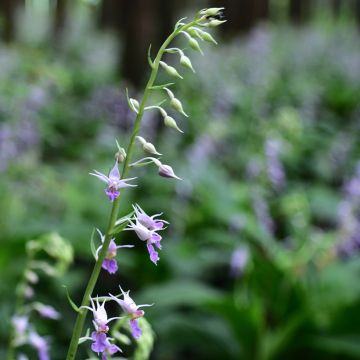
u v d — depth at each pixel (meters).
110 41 5.30
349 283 1.13
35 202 1.42
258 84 3.21
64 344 1.15
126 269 1.37
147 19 2.99
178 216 1.51
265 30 5.14
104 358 0.49
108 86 2.88
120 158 0.49
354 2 9.13
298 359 1.11
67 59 4.48
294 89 3.41
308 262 1.17
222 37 5.95
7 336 1.03
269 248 1.26
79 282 1.30
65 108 2.52
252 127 2.25
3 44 4.12
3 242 1.19
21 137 1.43
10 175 1.39
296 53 4.82
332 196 1.80
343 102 3.32
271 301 1.14
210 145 1.74
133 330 0.49
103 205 1.45
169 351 1.19
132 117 2.10
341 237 1.28
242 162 2.01
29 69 1.74
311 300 1.10
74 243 1.22
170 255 1.37
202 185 1.59
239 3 6.38
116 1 6.18
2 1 5.29
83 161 1.90
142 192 1.60
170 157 1.79
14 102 1.47
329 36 6.03
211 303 1.05
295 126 1.83
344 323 1.07
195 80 2.97
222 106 2.43
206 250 1.46
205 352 1.13
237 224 1.36
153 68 0.49
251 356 1.12
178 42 3.28
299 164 2.26
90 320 1.23
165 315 1.17
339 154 2.27
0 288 1.15
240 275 1.26
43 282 1.22
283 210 1.44
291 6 7.55
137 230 0.49
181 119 2.23
